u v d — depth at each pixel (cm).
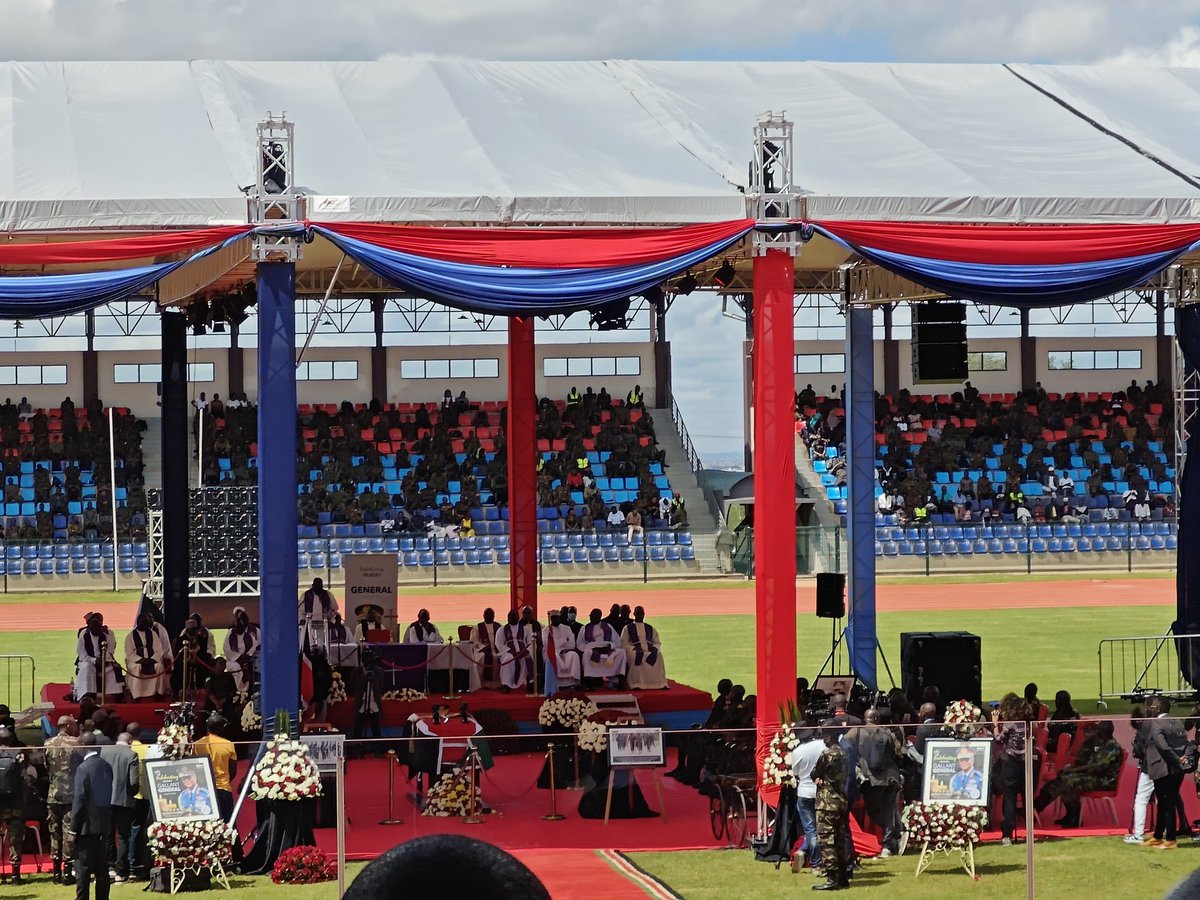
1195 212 1769
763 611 1714
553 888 1446
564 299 1695
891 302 2441
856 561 2395
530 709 2470
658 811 1741
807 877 1498
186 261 1656
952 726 1619
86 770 1400
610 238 1700
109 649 2469
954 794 1506
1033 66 2252
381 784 1628
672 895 1420
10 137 1794
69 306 1634
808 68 2186
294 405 1681
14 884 1505
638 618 2578
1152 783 1633
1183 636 2494
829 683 2203
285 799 1564
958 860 1554
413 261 1669
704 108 2000
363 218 1661
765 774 1608
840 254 2291
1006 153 1900
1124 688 2702
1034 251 1748
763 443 1719
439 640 2638
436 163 1769
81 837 1395
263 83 2055
